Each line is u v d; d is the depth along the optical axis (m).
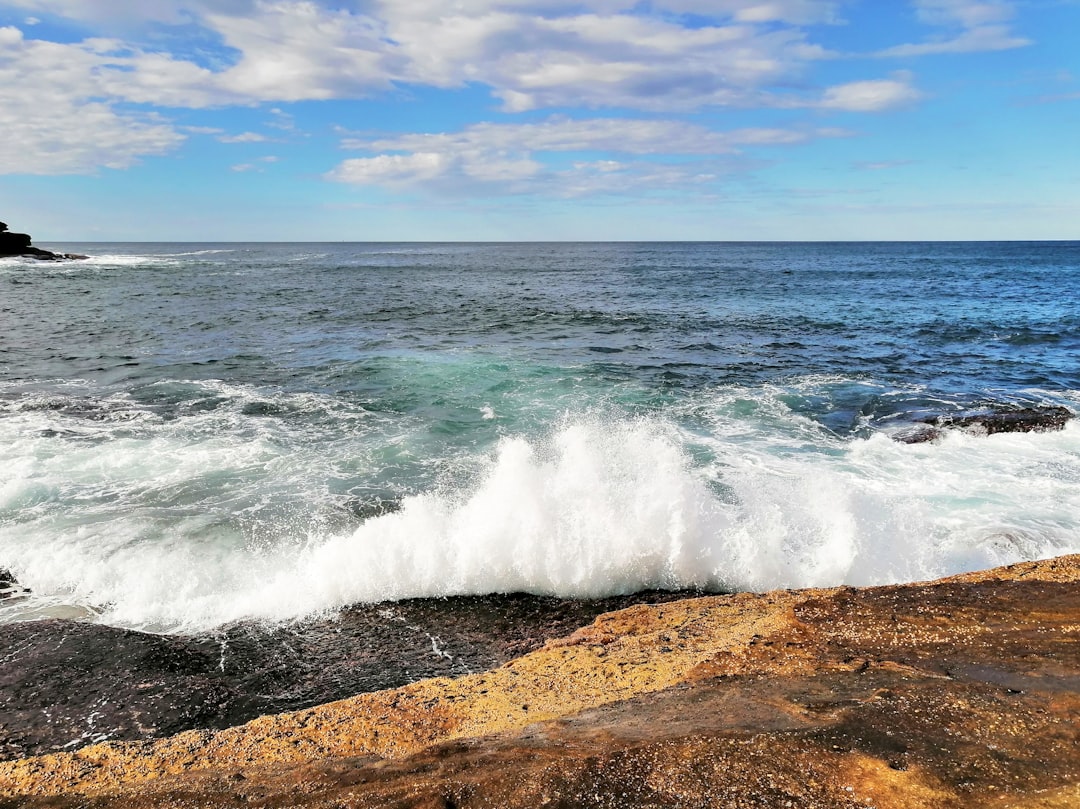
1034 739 3.16
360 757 3.57
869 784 2.89
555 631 5.76
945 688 3.74
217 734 4.01
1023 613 4.76
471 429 11.15
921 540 7.25
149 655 5.12
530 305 30.77
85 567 6.45
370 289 39.06
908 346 19.89
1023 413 11.83
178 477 8.75
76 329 21.56
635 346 19.66
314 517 7.63
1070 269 64.06
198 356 17.38
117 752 3.83
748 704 3.73
